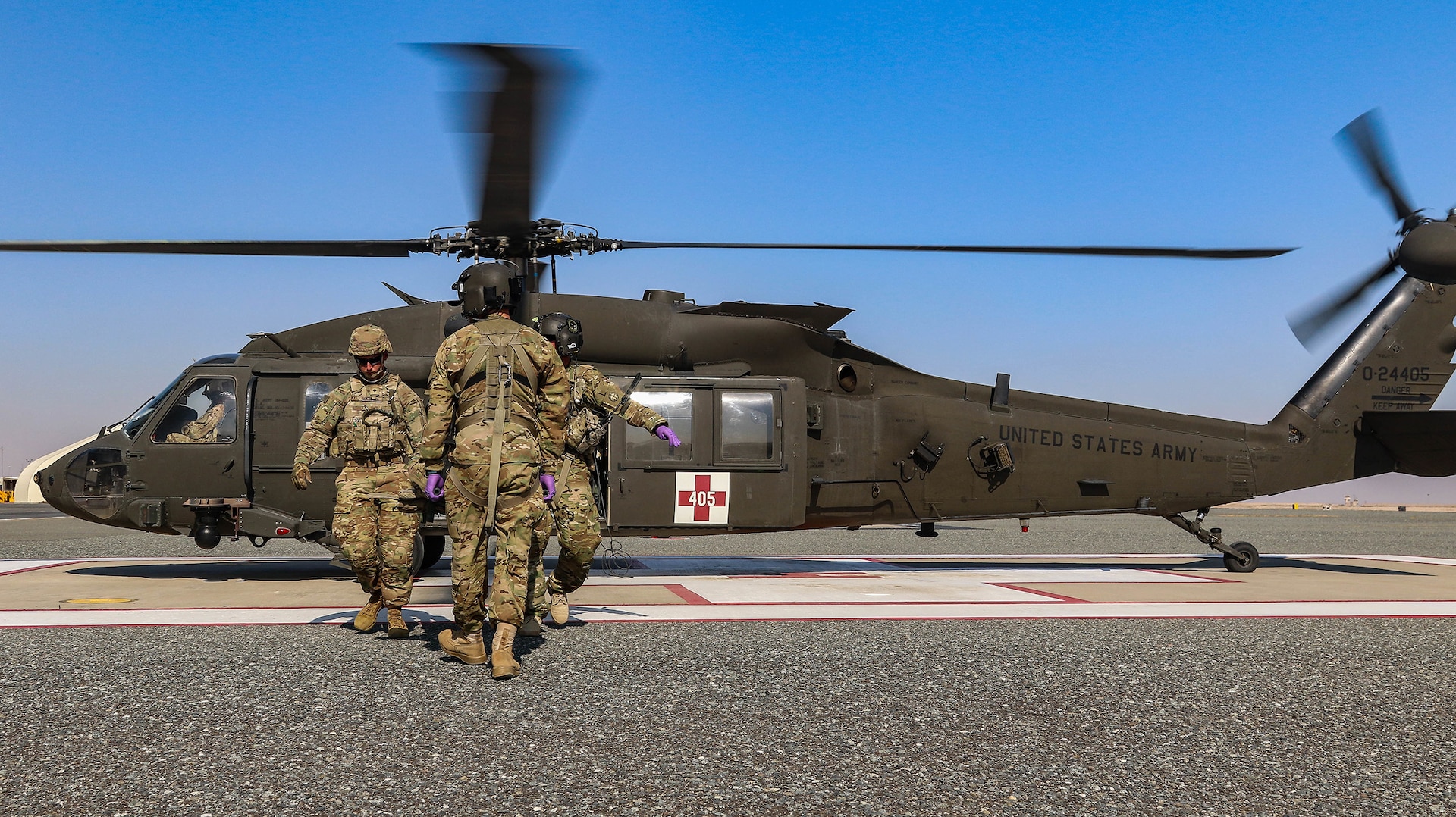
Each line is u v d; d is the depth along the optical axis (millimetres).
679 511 8023
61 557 10664
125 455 8070
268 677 3730
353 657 4172
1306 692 3625
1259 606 6270
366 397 4848
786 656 4289
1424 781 2576
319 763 2633
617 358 8125
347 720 3086
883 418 8820
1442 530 22344
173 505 8078
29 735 2887
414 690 3516
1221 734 3037
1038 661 4211
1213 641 4777
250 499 8070
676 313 8312
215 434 8109
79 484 8062
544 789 2441
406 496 4828
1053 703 3432
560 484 5031
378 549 4820
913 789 2480
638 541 14531
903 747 2855
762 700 3434
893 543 14234
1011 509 9172
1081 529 19562
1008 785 2518
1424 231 5895
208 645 4480
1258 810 2344
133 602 6297
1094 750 2850
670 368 8273
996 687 3670
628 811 2289
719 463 8078
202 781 2471
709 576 8461
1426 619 5684
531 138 3539
